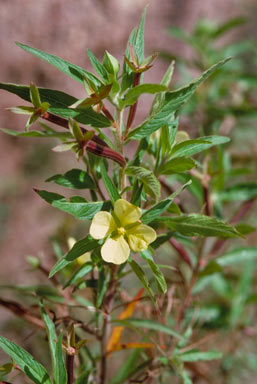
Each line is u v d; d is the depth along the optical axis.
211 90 0.70
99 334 0.42
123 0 1.13
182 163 0.36
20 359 0.33
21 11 1.05
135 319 0.41
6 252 0.98
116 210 0.32
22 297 0.75
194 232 0.34
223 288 0.59
